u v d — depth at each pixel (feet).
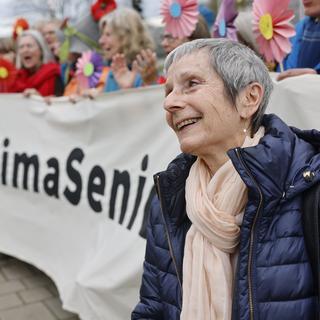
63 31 16.40
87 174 10.12
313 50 7.38
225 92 4.00
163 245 4.57
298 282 3.71
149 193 8.55
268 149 3.75
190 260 4.19
